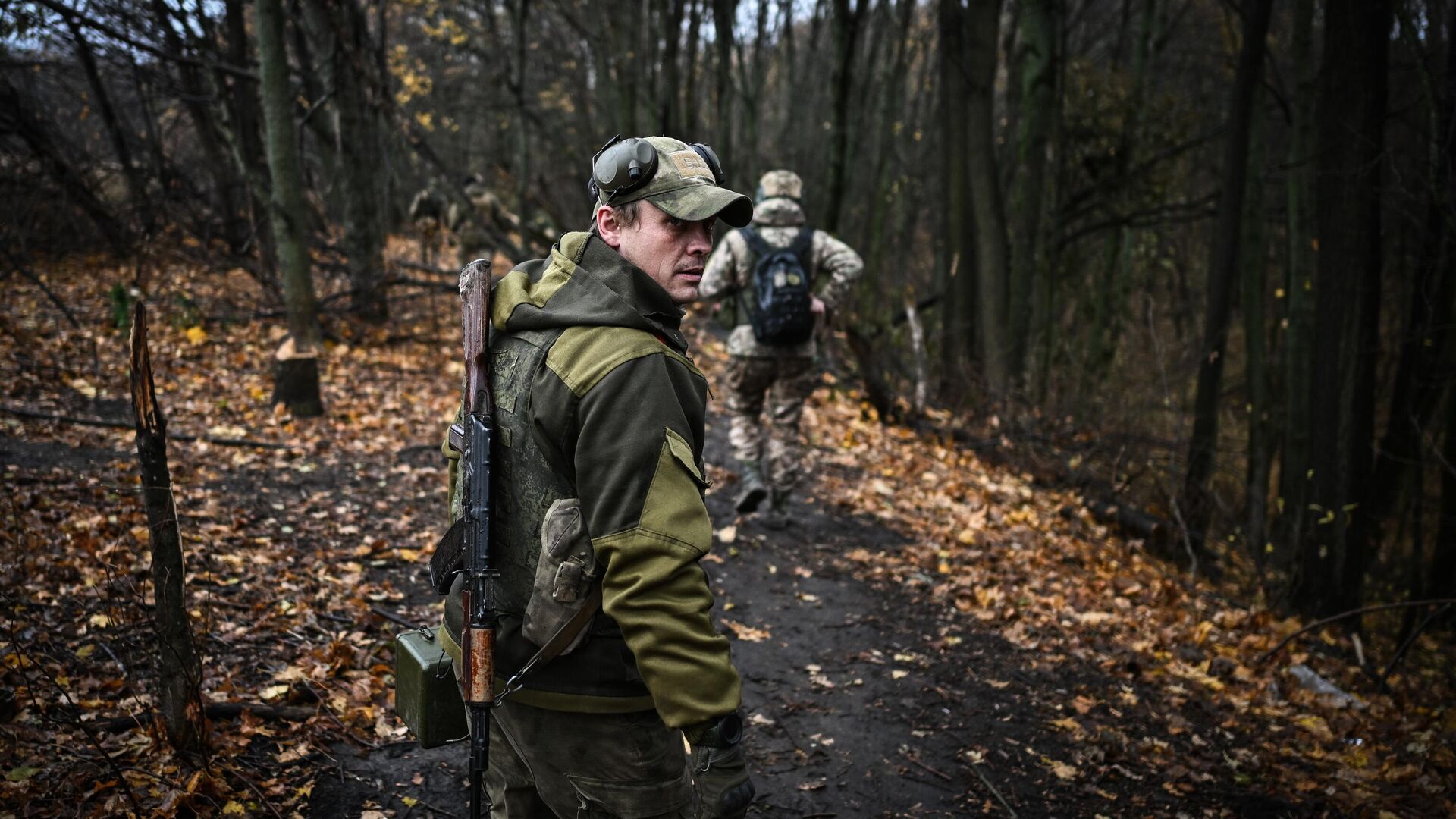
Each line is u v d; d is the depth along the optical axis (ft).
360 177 33.09
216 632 11.36
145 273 34.88
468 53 59.06
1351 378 22.63
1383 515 30.48
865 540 18.93
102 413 20.56
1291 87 45.98
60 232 35.96
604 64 43.45
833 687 12.85
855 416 28.84
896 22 49.19
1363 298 22.52
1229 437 47.16
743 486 17.85
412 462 20.08
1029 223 33.58
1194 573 23.21
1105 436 29.73
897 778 10.87
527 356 4.97
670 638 4.48
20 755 8.47
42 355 23.61
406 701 5.88
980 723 12.40
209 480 17.06
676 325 5.21
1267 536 29.22
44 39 34.35
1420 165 25.59
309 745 9.50
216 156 39.04
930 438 28.55
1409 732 14.06
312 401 21.99
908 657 14.06
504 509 5.07
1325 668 17.30
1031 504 24.32
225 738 9.30
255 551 14.12
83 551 12.88
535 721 5.15
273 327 30.76
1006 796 10.78
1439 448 30.63
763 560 17.17
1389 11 21.49
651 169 5.05
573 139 57.31
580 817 5.25
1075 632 15.88
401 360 29.43
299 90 37.65
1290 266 29.30
